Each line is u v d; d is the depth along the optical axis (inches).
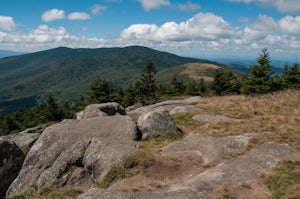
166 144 1083.3
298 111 1352.1
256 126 1133.1
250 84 2561.5
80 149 1002.1
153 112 1210.0
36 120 3981.3
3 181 1072.2
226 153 894.4
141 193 700.7
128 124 1182.3
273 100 1658.5
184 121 1380.4
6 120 3991.1
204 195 649.0
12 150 1115.3
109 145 955.3
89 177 932.6
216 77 3676.2
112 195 689.6
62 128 1172.5
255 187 675.4
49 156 1063.6
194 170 836.6
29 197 887.7
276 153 832.9
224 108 1627.7
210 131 1148.5
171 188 722.8
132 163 868.6
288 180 682.8
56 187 917.8
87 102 3538.4
